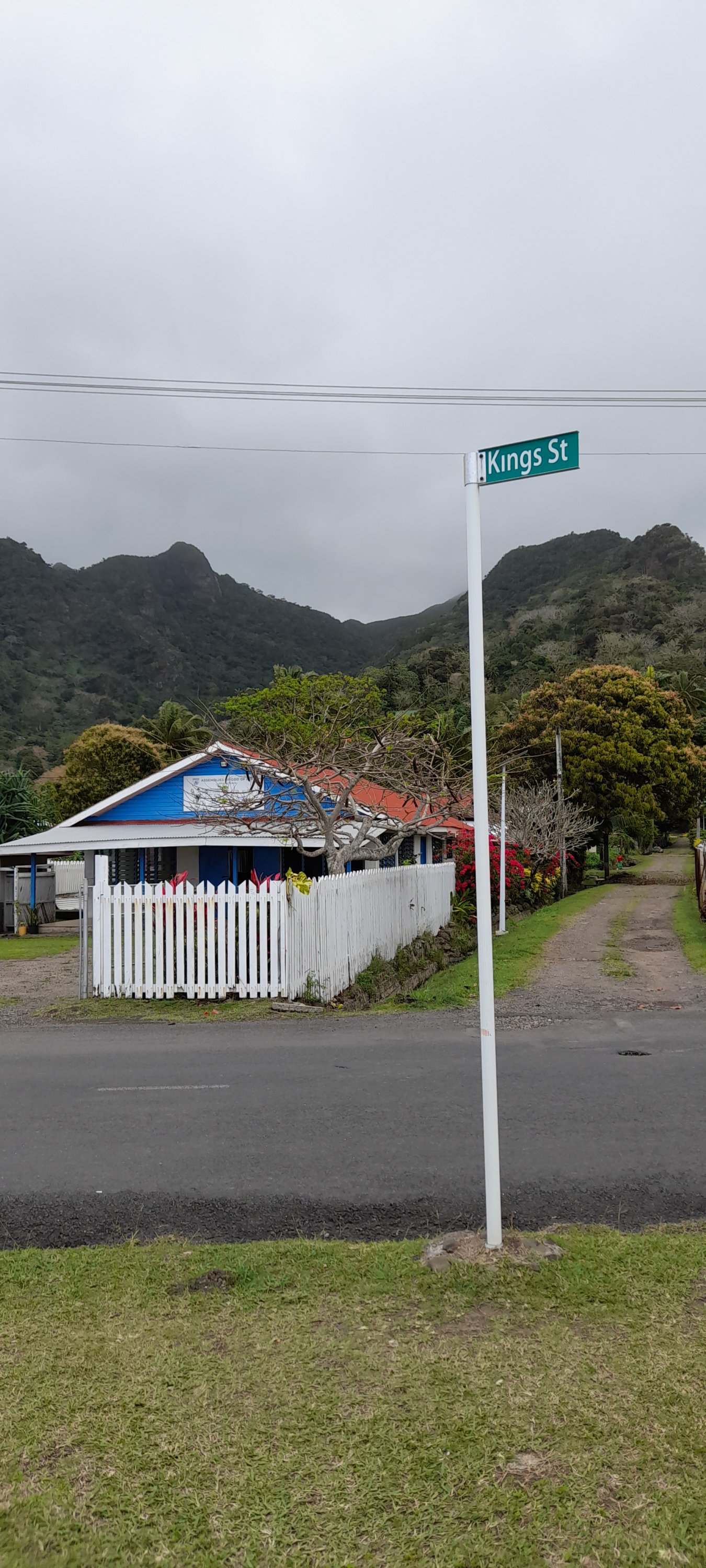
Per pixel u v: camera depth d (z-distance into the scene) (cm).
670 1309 410
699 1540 275
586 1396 344
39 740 12850
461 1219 525
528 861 3019
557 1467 306
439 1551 273
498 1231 468
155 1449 320
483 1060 477
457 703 4600
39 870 3262
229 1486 301
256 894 1330
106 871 2480
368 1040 1052
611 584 17325
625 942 2014
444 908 2223
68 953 2241
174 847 2309
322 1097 800
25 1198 571
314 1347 383
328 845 1527
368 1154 641
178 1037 1096
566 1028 1112
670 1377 355
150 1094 821
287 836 1600
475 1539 277
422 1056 958
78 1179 603
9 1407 346
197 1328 402
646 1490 295
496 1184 470
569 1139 671
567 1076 863
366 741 1592
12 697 15538
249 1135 692
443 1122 718
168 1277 454
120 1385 359
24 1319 415
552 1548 273
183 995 1387
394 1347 381
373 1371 364
